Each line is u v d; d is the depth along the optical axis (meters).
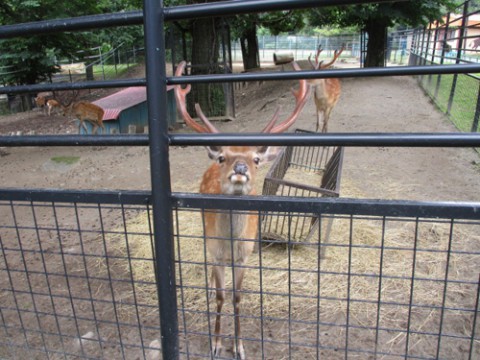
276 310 3.09
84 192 1.56
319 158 6.60
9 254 4.12
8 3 10.91
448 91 9.27
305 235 3.97
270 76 1.40
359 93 10.88
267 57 37.47
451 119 7.98
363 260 3.67
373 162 6.24
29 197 1.62
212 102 10.05
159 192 1.46
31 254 4.08
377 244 3.95
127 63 23.02
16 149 8.26
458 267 3.54
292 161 6.43
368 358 2.61
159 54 1.36
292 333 2.86
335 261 3.66
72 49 14.91
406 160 6.26
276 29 15.72
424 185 5.31
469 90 8.72
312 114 9.27
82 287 3.49
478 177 5.46
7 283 3.60
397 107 9.45
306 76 1.38
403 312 3.03
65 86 1.52
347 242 3.96
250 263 3.69
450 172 5.70
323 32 46.19
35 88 1.55
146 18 1.33
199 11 1.32
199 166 6.55
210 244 2.74
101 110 8.62
